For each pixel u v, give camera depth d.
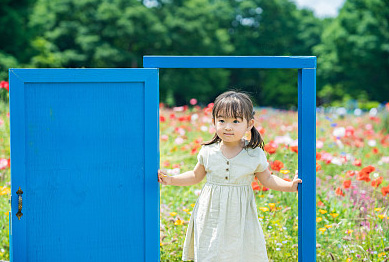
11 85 2.66
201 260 2.77
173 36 24.28
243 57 2.73
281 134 7.04
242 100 2.76
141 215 2.77
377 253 3.37
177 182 2.85
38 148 2.69
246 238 2.80
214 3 31.67
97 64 22.77
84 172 2.73
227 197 2.78
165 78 23.97
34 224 2.71
